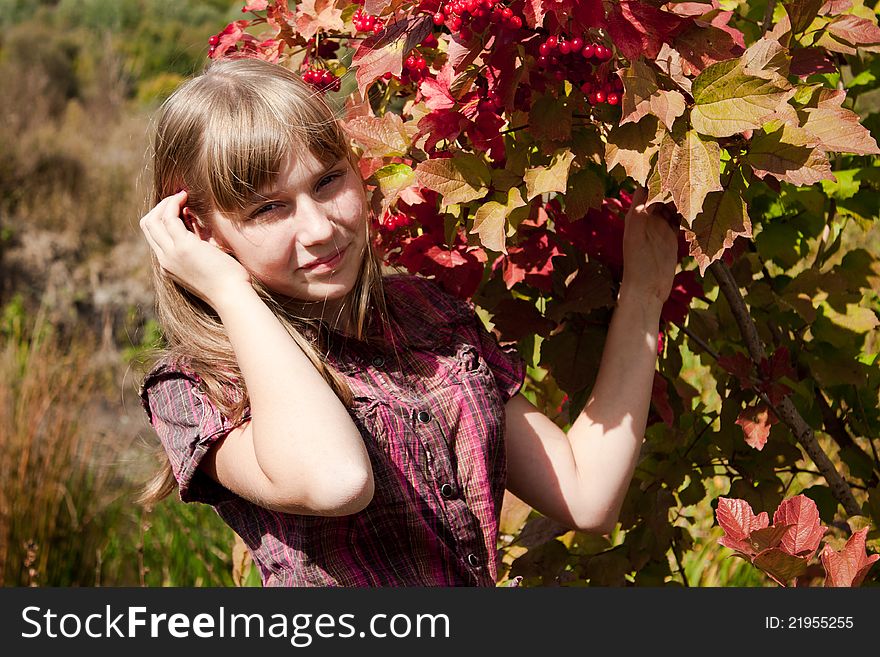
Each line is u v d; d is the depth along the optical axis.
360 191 1.19
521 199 1.19
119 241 7.63
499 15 1.11
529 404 1.33
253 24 1.61
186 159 1.14
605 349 1.33
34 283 6.98
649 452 1.68
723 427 1.63
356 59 1.20
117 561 3.39
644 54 1.07
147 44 12.75
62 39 12.54
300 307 1.21
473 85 1.23
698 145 1.08
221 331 1.18
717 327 1.67
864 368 1.70
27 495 3.32
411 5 1.18
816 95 1.15
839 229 1.86
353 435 1.06
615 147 1.12
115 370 5.19
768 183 1.26
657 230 1.31
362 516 1.12
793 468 1.68
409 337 1.25
